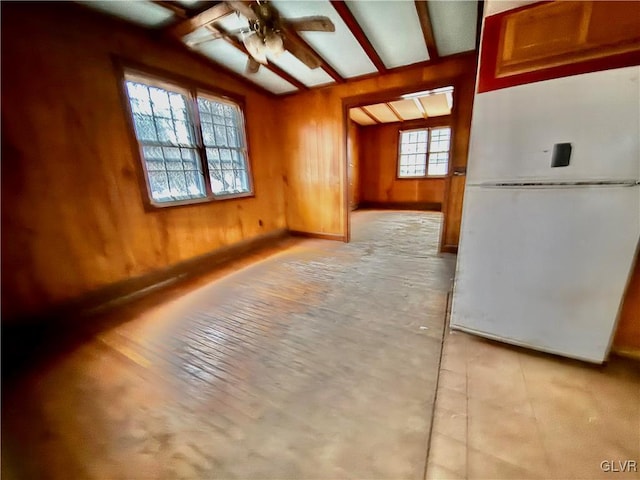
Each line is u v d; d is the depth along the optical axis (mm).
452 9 2447
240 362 1843
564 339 1673
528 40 1443
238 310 2533
